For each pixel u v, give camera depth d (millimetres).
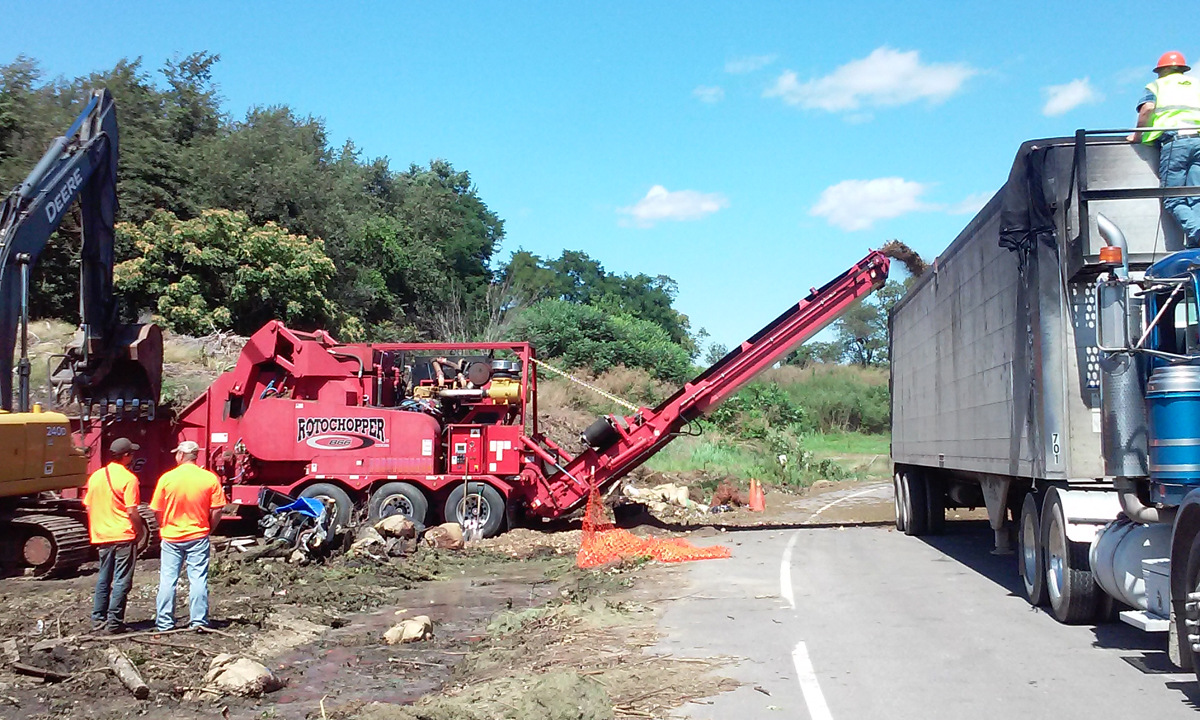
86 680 8242
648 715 6988
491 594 12867
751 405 50375
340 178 49688
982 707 7043
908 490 19203
